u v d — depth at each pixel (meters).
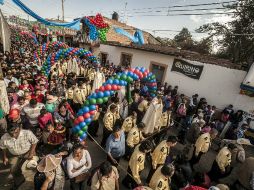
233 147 5.52
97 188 3.47
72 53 10.94
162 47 16.42
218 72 10.62
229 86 10.23
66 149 4.38
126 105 7.44
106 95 5.34
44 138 5.15
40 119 5.37
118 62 17.59
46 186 3.37
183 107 8.99
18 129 4.05
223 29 16.12
